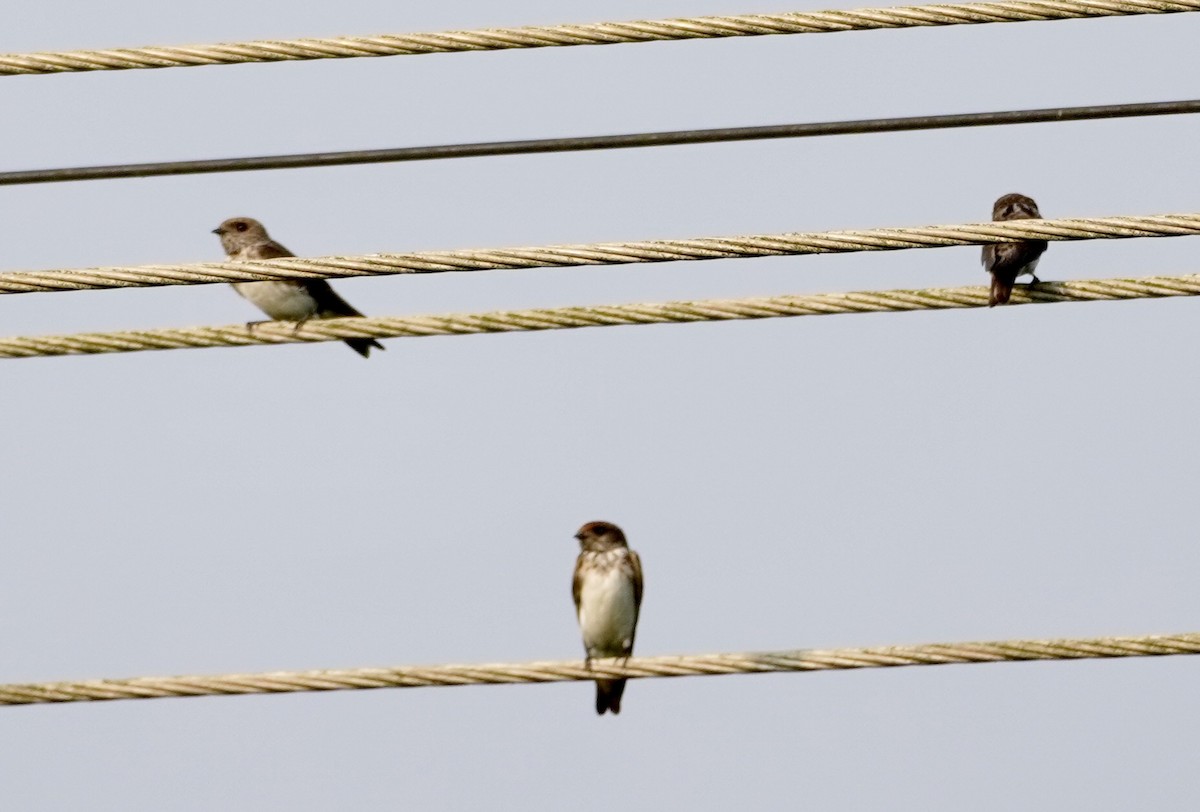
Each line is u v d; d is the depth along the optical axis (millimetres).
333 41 14297
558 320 14297
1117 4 14195
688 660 13812
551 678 13734
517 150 14648
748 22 14195
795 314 14195
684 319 14211
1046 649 13344
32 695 13484
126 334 14453
